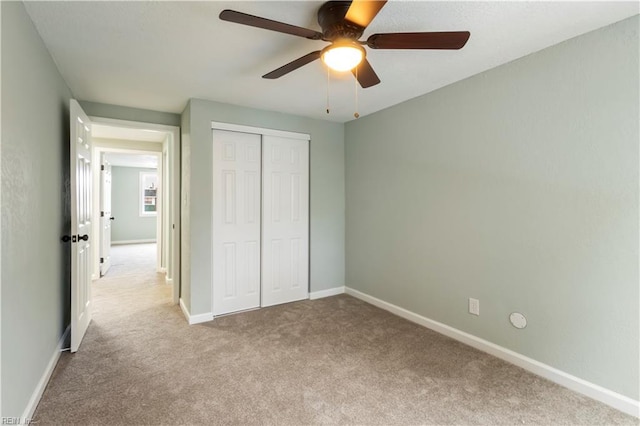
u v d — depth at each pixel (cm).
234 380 203
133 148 489
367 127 355
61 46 199
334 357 233
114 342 256
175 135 350
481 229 243
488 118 236
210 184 308
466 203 254
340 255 394
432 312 284
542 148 206
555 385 198
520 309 220
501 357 231
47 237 203
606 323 181
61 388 192
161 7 161
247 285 335
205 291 305
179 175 355
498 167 231
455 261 263
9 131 141
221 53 210
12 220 144
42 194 192
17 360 150
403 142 310
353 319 308
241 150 329
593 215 185
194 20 172
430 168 282
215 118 309
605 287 181
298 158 362
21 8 156
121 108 320
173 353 238
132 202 881
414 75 245
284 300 357
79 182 250
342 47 153
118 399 182
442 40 155
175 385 197
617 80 175
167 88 273
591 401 182
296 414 171
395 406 178
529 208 214
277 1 156
